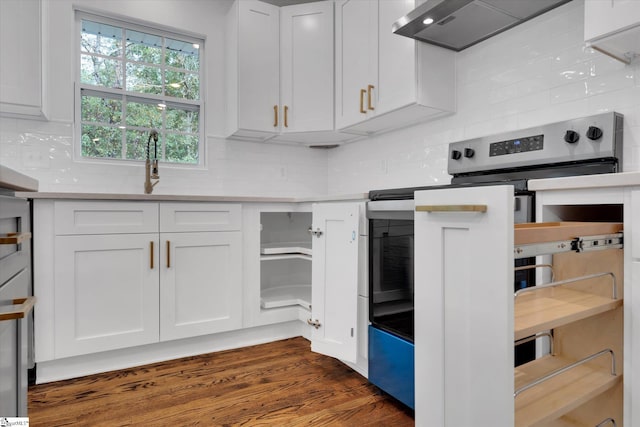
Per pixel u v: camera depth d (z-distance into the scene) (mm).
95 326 1922
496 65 1985
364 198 1841
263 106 2674
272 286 3045
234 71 2660
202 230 2203
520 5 1688
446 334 773
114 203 1970
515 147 1768
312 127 2678
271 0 2975
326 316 1982
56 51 2320
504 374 662
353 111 2473
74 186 2365
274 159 3055
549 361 1188
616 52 1432
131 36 2646
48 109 2273
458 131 2178
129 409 1576
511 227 664
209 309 2225
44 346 1807
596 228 964
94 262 1925
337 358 2037
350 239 1859
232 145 2896
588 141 1499
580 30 1656
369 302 1791
